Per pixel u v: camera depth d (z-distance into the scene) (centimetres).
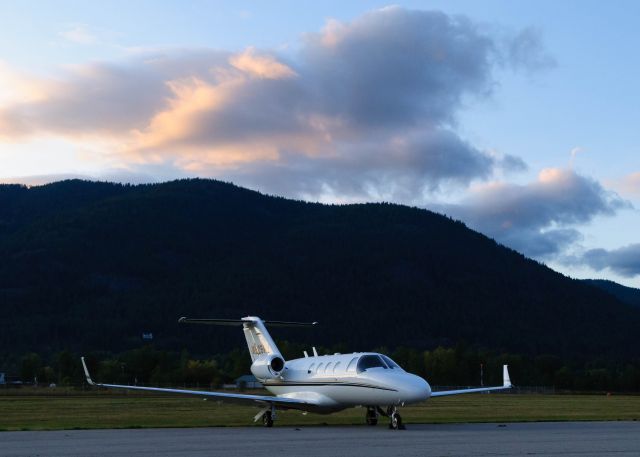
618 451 2073
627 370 16612
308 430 3062
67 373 15288
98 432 2970
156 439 2567
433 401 7719
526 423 3606
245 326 4066
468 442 2364
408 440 2456
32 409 5306
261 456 1955
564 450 2097
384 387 3158
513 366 16712
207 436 2711
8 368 19275
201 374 13675
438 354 16750
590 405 6600
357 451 2078
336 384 3391
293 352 15188
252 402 3431
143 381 14950
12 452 2108
